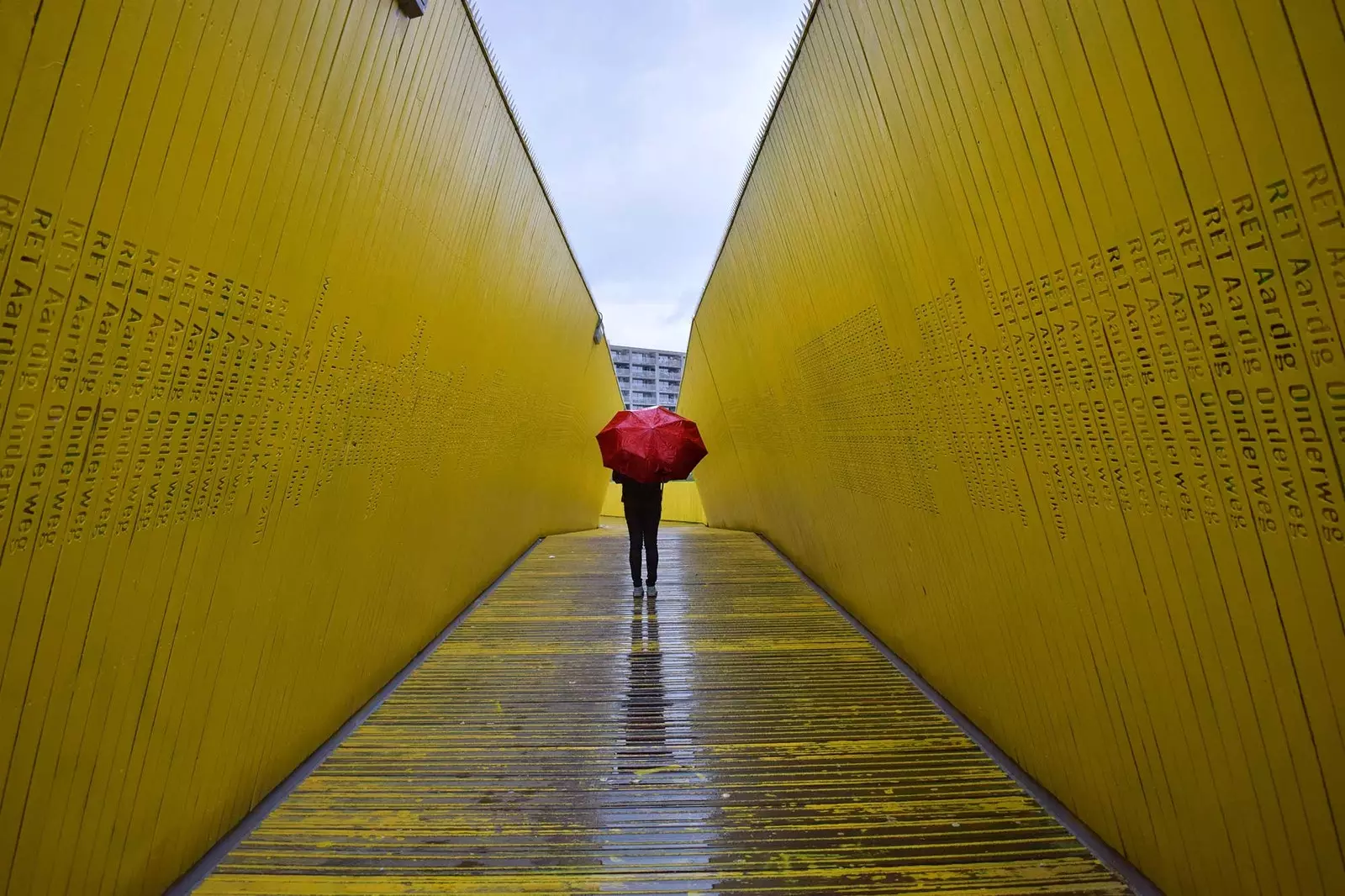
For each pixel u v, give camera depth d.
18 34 1.05
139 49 1.30
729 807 2.31
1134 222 1.43
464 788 2.45
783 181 4.08
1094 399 1.73
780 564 7.22
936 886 1.87
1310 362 1.10
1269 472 1.25
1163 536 1.59
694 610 5.14
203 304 1.69
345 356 2.61
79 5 1.15
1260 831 1.45
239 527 2.07
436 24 2.74
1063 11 1.48
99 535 1.47
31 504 1.26
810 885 1.89
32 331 1.19
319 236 2.22
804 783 2.47
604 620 4.84
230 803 2.15
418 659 3.95
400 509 3.54
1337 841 1.27
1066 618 2.11
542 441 8.09
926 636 3.47
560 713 3.16
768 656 4.00
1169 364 1.43
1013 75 1.72
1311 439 1.14
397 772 2.58
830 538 5.38
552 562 7.29
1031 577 2.29
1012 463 2.26
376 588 3.32
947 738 2.86
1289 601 1.27
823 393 4.54
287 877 1.92
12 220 1.11
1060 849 2.04
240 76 1.64
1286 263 1.10
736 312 6.90
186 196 1.54
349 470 2.85
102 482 1.45
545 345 6.93
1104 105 1.43
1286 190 1.07
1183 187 1.28
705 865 1.98
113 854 1.62
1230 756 1.51
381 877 1.93
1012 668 2.54
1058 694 2.23
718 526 13.41
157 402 1.58
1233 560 1.39
